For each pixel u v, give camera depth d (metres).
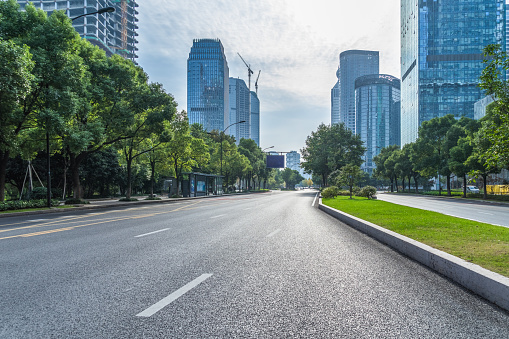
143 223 12.26
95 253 6.54
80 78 21.48
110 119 26.62
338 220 14.06
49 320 3.25
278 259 6.08
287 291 4.20
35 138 21.89
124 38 182.62
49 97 19.42
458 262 4.74
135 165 45.59
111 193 57.78
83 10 157.12
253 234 9.35
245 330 3.04
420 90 118.62
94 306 3.62
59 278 4.72
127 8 186.75
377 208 18.02
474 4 118.12
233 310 3.54
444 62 118.19
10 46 15.73
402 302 3.83
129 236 8.88
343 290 4.26
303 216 15.66
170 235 9.09
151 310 3.52
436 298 3.97
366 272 5.20
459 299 3.95
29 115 21.06
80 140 21.66
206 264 5.63
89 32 155.38
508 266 4.57
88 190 49.56
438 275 5.07
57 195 38.12
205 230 10.20
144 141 36.41
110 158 45.00
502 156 6.20
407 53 135.00
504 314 3.48
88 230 10.17
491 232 8.22
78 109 21.88
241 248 7.15
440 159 49.41
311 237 8.91
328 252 6.81
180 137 41.53
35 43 19.66
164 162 43.00
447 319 3.34
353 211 15.77
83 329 3.04
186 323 3.19
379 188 161.62
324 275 4.98
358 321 3.27
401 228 9.04
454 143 46.03
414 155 52.91
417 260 6.09
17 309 3.54
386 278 4.86
